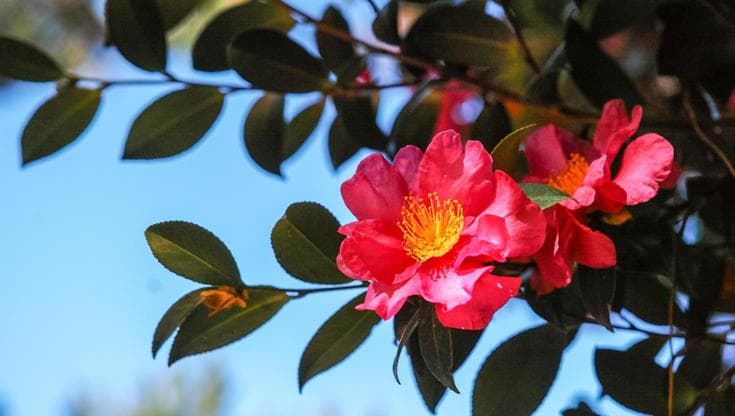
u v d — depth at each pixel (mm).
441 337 1035
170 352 1070
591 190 1040
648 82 1279
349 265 1035
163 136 1181
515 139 1046
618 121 1081
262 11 1186
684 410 1094
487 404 1079
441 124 1256
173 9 1183
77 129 1187
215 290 1067
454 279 1025
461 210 1037
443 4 1160
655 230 1083
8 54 1175
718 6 1167
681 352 1086
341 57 1179
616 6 1171
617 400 1092
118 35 1164
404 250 1039
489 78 1214
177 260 1070
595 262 1047
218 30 1183
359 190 1049
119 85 1182
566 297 1079
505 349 1085
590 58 1162
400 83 1190
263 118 1207
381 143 1214
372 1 1169
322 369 1074
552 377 1080
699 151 1166
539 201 1027
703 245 1133
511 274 1061
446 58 1162
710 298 1120
